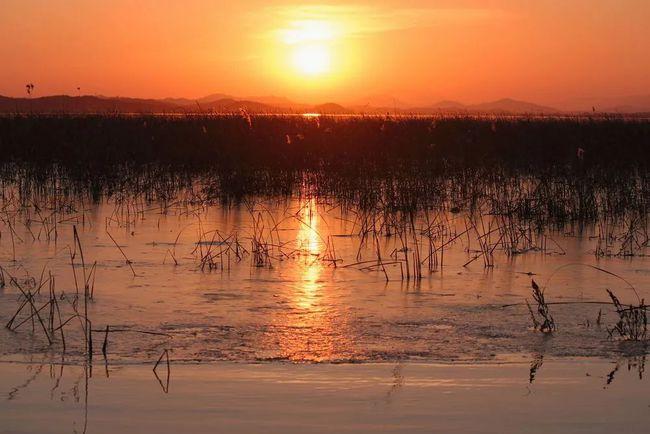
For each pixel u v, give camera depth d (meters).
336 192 22.41
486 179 22.97
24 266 12.93
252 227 17.16
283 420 6.87
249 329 9.60
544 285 12.14
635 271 13.23
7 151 26.39
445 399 7.42
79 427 6.68
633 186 21.53
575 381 7.96
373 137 28.78
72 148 25.81
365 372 8.12
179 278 12.27
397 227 16.83
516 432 6.68
